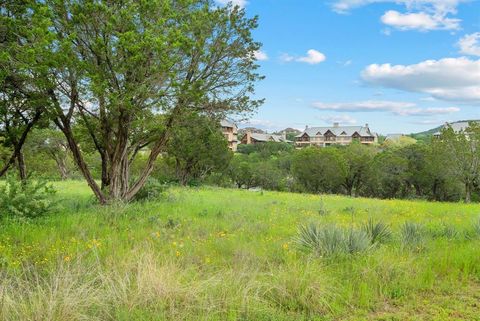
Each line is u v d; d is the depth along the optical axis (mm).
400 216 14336
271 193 30062
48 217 10422
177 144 33938
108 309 4539
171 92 12633
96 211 11992
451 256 7039
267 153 84875
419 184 47688
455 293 5648
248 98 15266
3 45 11070
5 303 4367
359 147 61875
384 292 5508
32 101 11891
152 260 5801
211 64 14617
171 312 4547
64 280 4965
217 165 38688
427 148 46344
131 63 11258
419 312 5020
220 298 4895
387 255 6816
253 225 10672
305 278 5484
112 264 6113
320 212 14203
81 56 12344
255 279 5762
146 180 16984
